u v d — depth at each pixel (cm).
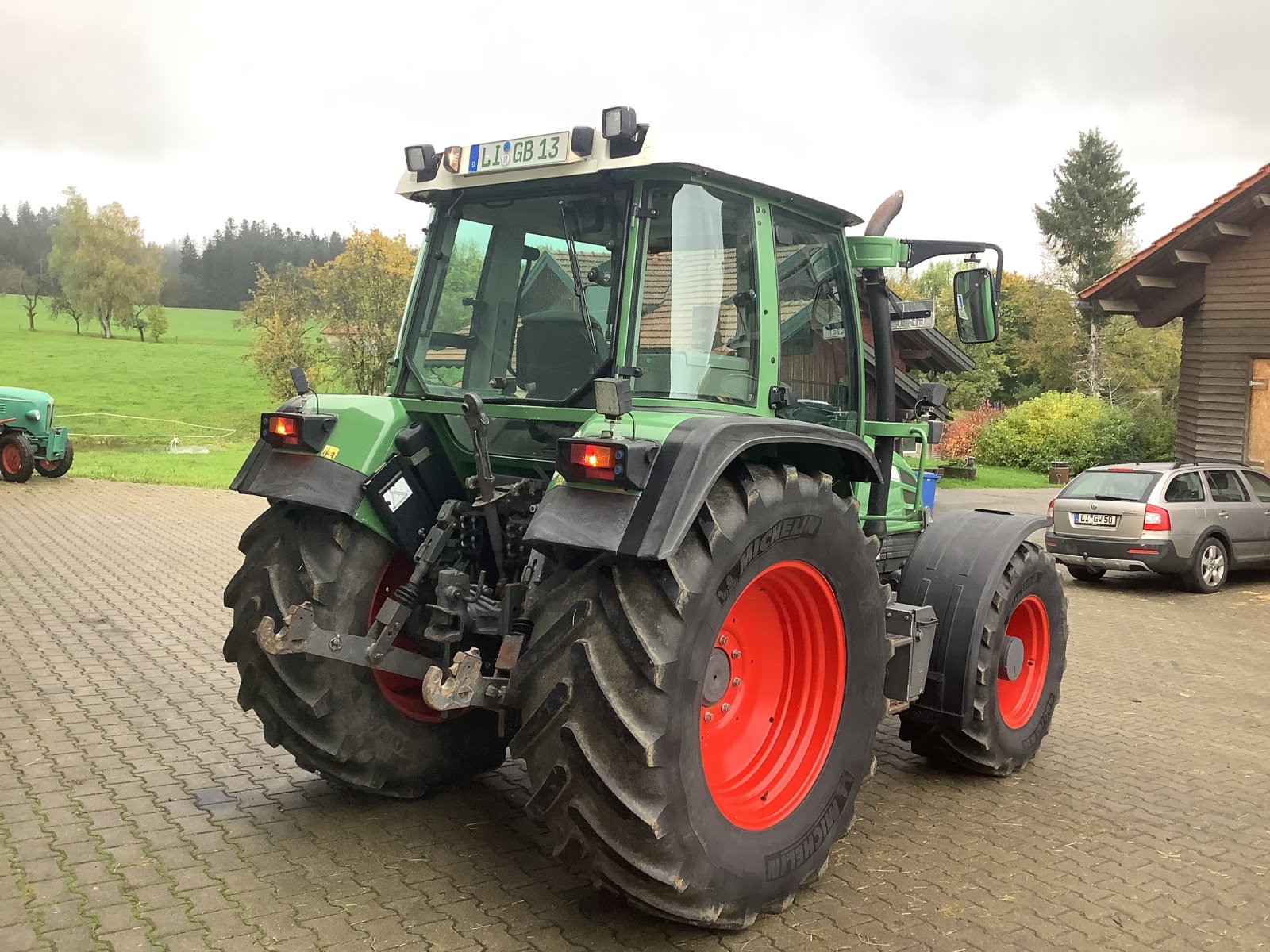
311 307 2662
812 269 396
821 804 336
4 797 389
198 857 341
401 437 366
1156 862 380
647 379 330
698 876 283
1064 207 5753
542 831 376
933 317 471
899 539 492
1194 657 785
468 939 293
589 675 275
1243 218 1441
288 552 362
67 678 564
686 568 282
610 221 338
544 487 357
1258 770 499
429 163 376
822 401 405
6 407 1569
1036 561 475
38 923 291
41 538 1091
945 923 322
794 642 350
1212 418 1508
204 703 523
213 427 2997
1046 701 496
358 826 374
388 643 338
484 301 370
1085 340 4866
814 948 301
